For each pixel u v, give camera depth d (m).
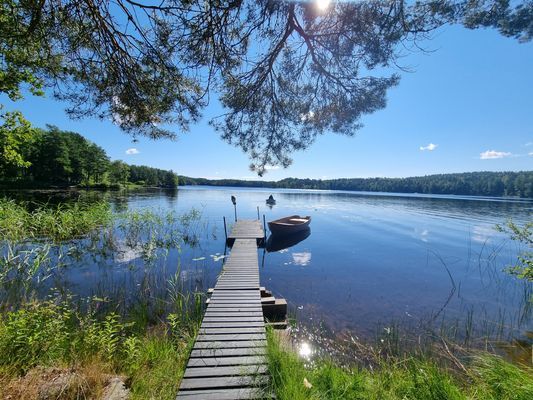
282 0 2.59
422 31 2.74
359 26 2.69
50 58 2.74
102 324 4.70
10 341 2.85
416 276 9.09
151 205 26.81
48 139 42.31
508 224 6.44
